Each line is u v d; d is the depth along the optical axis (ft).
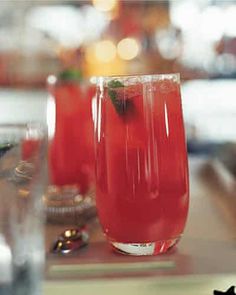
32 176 1.38
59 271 1.28
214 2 5.29
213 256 1.35
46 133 1.52
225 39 5.32
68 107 2.00
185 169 1.36
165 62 5.22
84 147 2.01
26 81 5.26
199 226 1.62
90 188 2.01
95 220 1.71
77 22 5.29
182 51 5.26
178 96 1.36
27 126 1.46
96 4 5.24
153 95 1.31
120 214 1.32
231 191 2.04
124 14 5.25
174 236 1.37
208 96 5.31
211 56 5.31
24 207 1.36
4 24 5.32
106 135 1.33
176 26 5.28
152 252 1.36
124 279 1.22
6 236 1.35
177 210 1.34
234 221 1.66
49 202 1.76
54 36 5.30
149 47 5.24
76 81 2.04
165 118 1.32
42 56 5.27
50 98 2.03
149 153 1.30
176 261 1.32
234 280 1.21
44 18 5.32
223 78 5.33
